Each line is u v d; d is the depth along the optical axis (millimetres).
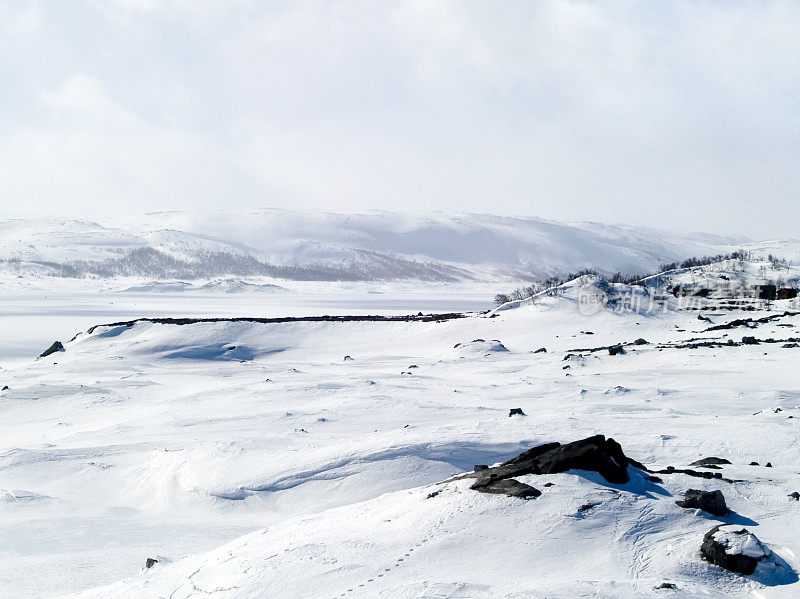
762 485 15648
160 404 41688
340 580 10570
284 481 23984
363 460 24609
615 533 11758
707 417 30312
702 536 11625
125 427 35469
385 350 69000
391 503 14570
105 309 170750
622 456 15125
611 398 36156
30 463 28891
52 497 24781
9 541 19531
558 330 68812
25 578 15898
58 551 18391
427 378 48219
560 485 13531
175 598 11164
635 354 51375
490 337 69500
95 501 24953
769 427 26750
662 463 22141
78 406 43531
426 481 22922
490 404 36375
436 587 9820
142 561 17250
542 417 30266
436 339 71250
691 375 42406
